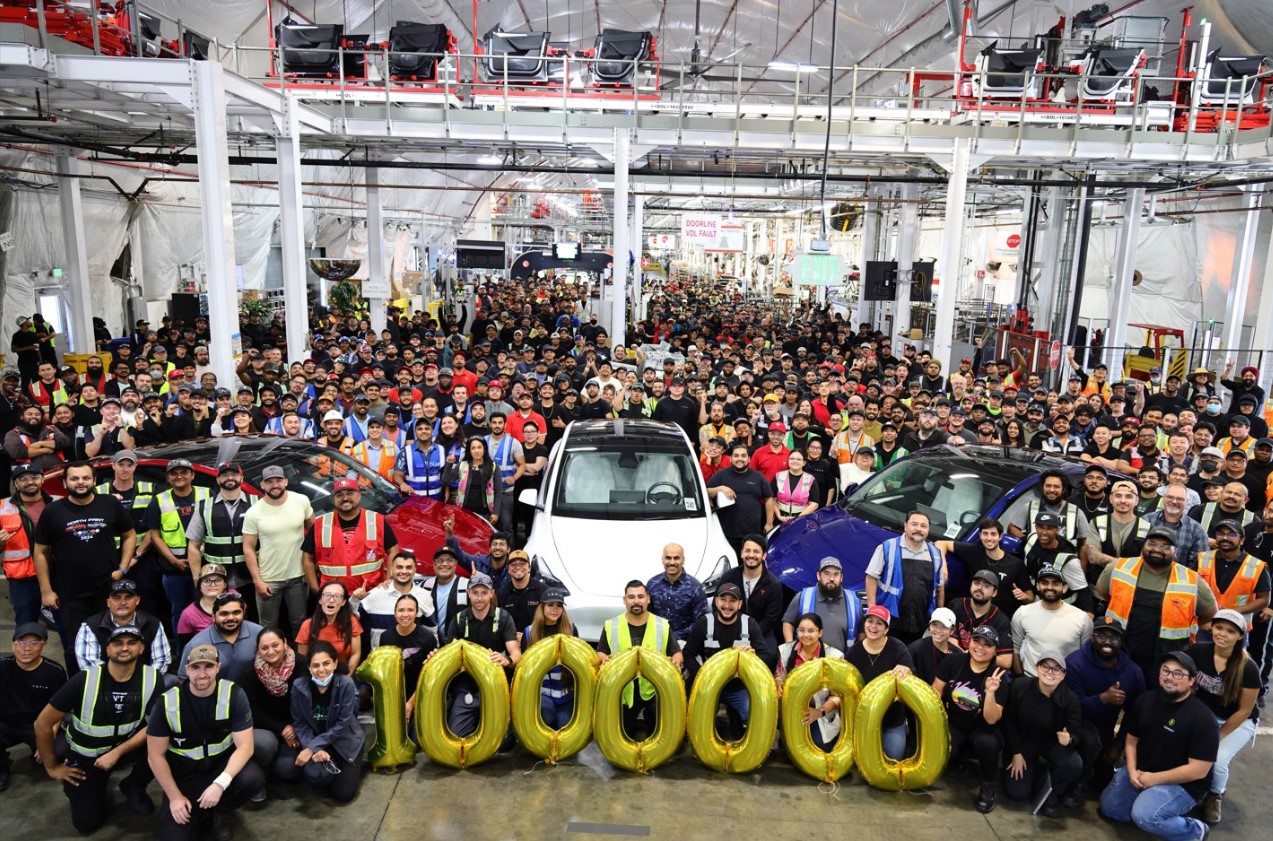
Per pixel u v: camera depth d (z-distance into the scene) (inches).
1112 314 752.3
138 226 845.2
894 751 213.5
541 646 211.0
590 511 295.9
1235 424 368.2
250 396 395.2
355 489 248.7
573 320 900.6
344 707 198.5
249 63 820.6
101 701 182.2
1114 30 660.7
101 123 603.8
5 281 664.4
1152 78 591.8
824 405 434.6
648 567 263.7
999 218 1279.5
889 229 1278.3
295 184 538.6
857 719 205.8
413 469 328.8
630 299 1017.5
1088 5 731.4
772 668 227.9
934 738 202.1
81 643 210.7
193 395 372.2
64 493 262.5
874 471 343.3
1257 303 841.5
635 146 613.0
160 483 272.4
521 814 195.8
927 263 890.7
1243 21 657.6
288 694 204.8
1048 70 630.5
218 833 184.1
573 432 340.5
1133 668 204.4
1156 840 192.9
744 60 1195.9
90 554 235.9
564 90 599.8
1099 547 256.2
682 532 283.4
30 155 684.7
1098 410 430.9
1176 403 473.1
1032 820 199.0
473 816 194.9
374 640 232.7
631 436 333.1
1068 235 815.7
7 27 405.4
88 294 686.5
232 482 248.5
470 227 1702.8
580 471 311.4
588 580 258.7
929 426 369.7
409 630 222.8
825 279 714.2
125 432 348.5
